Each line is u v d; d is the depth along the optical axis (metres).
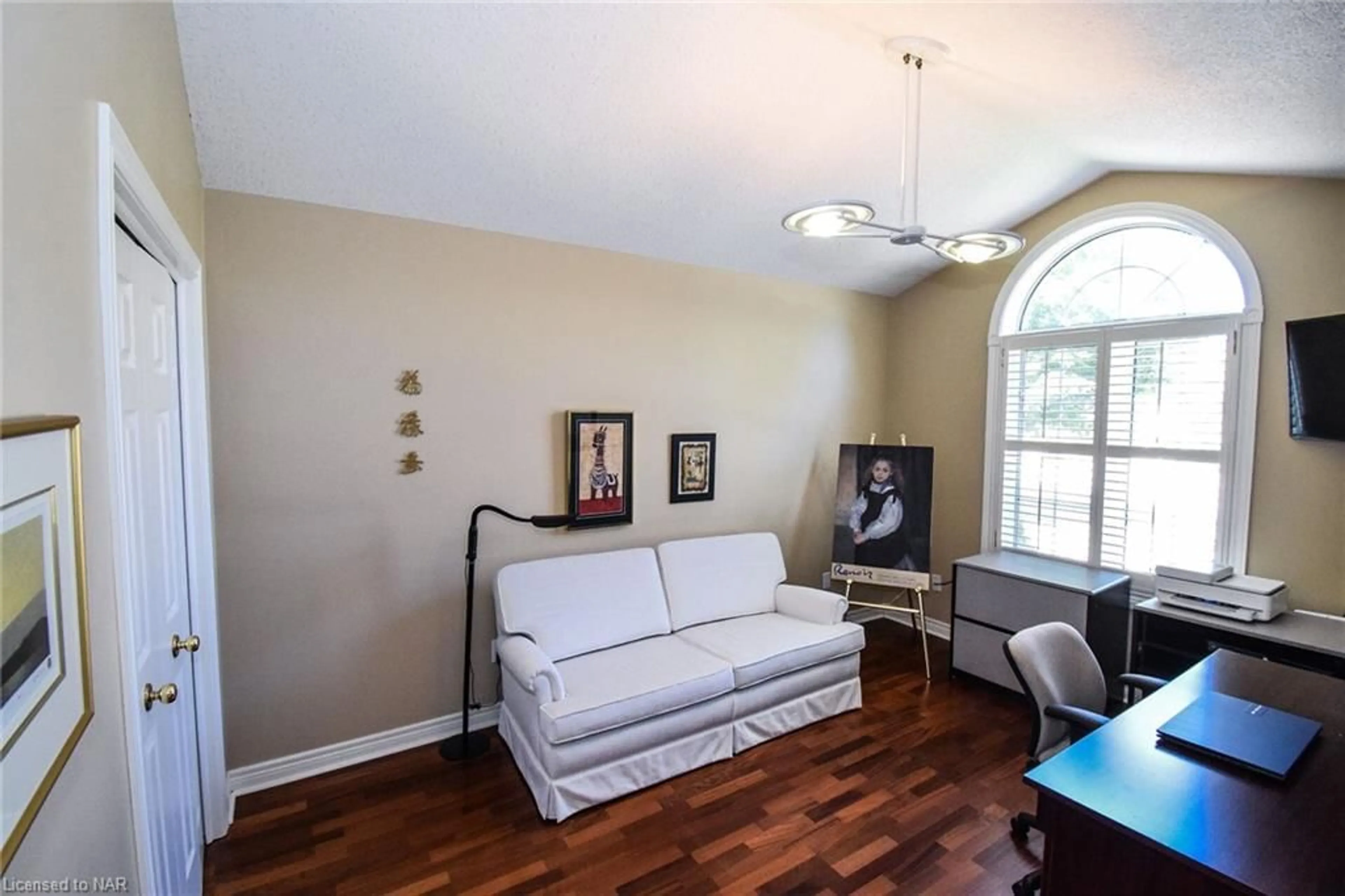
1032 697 2.07
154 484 1.62
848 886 2.05
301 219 2.55
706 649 2.99
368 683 2.77
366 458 2.72
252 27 1.84
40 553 0.77
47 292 0.85
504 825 2.33
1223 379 3.03
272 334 2.51
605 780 2.45
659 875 2.09
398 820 2.35
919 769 2.73
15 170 0.75
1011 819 2.39
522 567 2.95
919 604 3.90
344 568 2.69
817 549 4.41
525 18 1.91
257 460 2.50
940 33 1.98
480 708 3.04
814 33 2.03
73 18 0.96
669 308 3.60
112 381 1.10
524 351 3.10
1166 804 1.35
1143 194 3.27
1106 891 1.33
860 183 3.07
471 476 2.98
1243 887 1.12
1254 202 2.91
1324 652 2.39
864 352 4.57
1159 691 1.92
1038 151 3.00
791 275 4.08
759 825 2.35
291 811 2.40
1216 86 2.00
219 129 2.16
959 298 4.22
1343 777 1.45
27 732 0.72
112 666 1.08
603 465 3.35
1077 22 1.78
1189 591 2.90
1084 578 3.29
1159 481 3.28
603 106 2.32
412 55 2.00
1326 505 2.74
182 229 1.88
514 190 2.75
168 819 1.63
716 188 2.95
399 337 2.77
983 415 4.10
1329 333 2.62
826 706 3.17
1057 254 3.70
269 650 2.55
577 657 2.88
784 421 4.17
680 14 1.94
